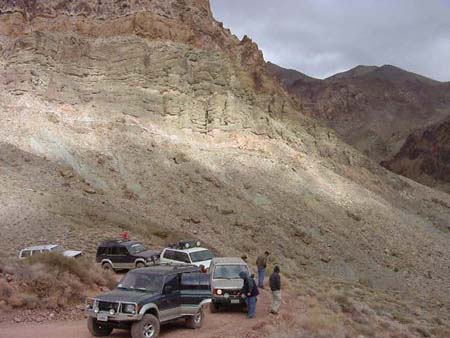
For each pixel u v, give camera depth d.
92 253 35.56
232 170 81.38
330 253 64.69
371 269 64.31
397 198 106.94
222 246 52.94
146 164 74.81
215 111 93.06
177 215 61.81
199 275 17.30
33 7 103.69
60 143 72.81
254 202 73.81
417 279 65.38
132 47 98.75
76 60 94.12
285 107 111.00
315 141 108.00
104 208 53.03
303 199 79.81
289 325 18.14
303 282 34.66
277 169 86.19
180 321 17.30
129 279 16.38
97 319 14.88
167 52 100.69
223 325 17.88
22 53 90.06
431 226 94.06
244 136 91.31
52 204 48.47
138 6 107.12
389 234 79.88
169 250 27.45
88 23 102.81
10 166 60.31
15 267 19.44
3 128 72.31
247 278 19.45
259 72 117.69
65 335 15.23
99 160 71.88
